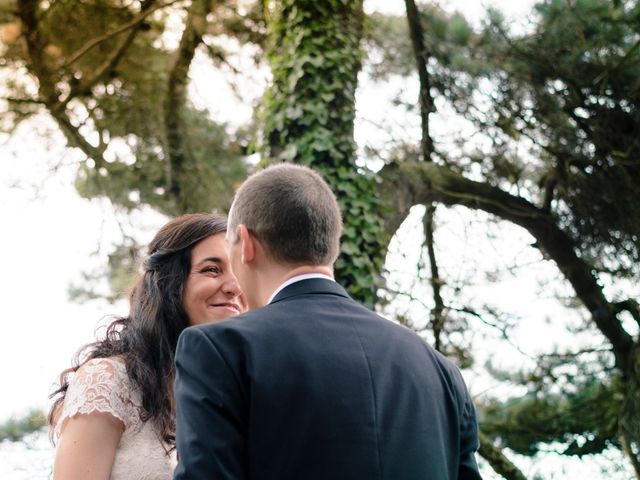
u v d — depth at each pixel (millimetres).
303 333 1728
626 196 10367
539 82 9938
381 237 6961
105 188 10430
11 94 10117
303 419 1631
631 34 9695
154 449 2318
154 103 10258
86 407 2270
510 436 11422
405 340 1847
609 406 11148
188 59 10203
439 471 1709
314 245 1851
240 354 1675
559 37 9695
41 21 9688
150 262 2607
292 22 7121
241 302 2627
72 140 10078
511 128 10086
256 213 1860
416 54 9930
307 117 6941
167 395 2414
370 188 6996
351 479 1606
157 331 2508
